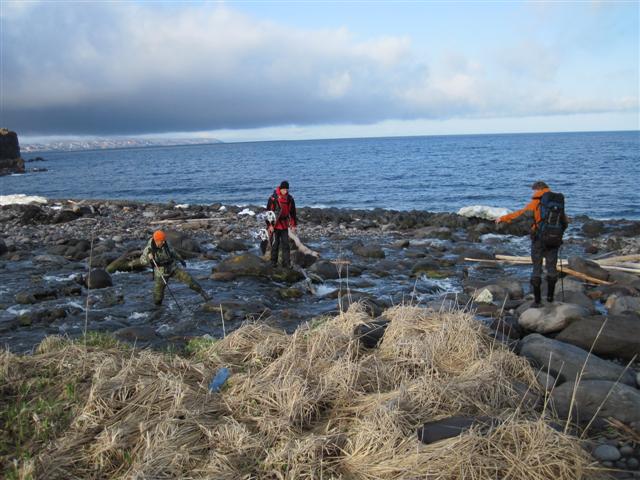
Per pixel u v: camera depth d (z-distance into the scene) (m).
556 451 3.47
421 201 35.12
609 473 3.58
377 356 5.38
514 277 12.20
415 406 4.14
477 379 4.61
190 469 3.39
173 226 21.22
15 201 28.86
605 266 12.09
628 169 50.88
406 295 10.32
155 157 149.25
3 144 88.81
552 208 7.91
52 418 4.11
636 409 4.39
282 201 11.70
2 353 5.30
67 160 148.12
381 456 3.48
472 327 5.78
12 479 3.32
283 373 4.71
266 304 9.73
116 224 21.86
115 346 6.19
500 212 22.81
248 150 193.50
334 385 4.55
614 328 6.27
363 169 67.12
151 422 3.87
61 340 6.30
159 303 9.56
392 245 16.94
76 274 12.05
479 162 71.62
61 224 21.77
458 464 3.28
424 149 132.00
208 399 4.39
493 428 3.74
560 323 6.93
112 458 3.59
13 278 11.73
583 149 98.25
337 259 14.18
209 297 9.70
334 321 6.41
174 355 5.74
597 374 5.12
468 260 14.02
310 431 3.97
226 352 5.61
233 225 21.78
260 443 3.63
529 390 4.83
